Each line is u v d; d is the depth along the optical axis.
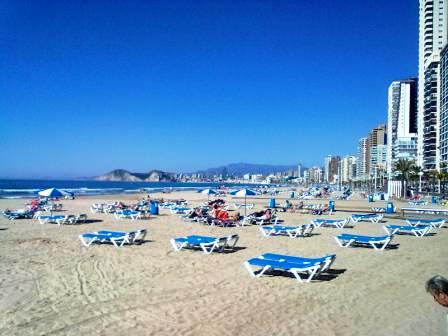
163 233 18.05
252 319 6.84
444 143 108.25
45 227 20.23
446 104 106.50
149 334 6.11
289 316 7.02
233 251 13.51
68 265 11.00
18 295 8.12
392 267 11.23
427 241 16.33
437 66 117.00
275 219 22.70
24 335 6.06
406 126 159.62
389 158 172.75
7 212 24.52
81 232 18.31
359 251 13.84
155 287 8.78
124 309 7.27
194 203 44.03
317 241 16.11
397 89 171.00
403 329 6.45
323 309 7.44
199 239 13.39
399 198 67.12
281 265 9.56
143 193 73.62
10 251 13.18
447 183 93.12
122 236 14.27
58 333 6.14
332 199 60.12
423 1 130.12
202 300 7.88
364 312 7.29
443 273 10.53
